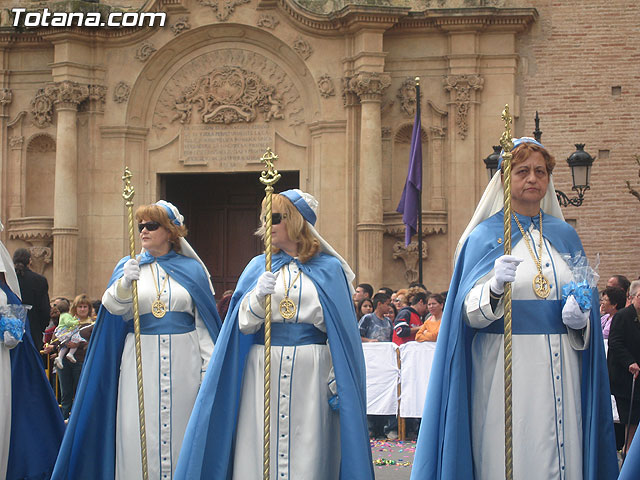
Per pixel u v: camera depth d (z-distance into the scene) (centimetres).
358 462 854
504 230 776
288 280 894
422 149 3072
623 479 669
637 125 2989
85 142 3183
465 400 790
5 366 1122
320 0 3072
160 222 1088
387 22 2992
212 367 890
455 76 3020
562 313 775
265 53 3172
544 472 764
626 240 2964
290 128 3156
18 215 3219
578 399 788
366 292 2198
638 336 1350
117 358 1077
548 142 3020
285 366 879
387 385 1942
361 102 3012
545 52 3033
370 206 2989
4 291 1148
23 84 3231
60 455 1049
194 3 3159
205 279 1093
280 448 873
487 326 794
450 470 773
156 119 3219
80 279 3153
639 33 3003
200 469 867
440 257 3034
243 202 3375
